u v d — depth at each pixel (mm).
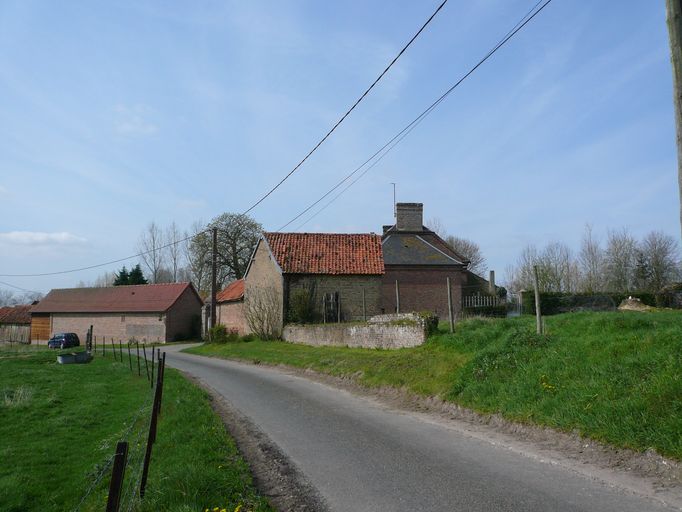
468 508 5961
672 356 8961
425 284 43156
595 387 9156
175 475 7195
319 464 8133
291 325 32062
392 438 9539
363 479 7273
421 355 15922
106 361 31141
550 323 14117
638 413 7844
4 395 17734
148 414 13492
